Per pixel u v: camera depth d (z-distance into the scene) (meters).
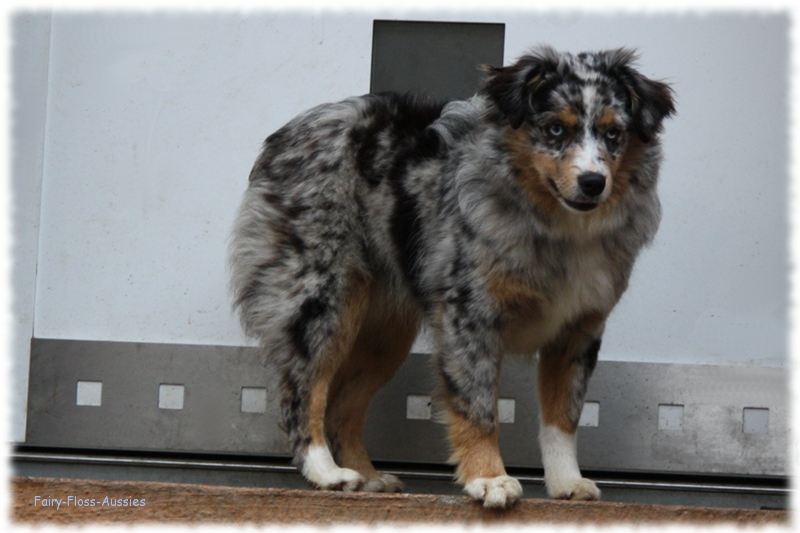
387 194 4.50
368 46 5.11
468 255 4.15
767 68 4.97
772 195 4.98
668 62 5.01
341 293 4.50
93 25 5.16
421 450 5.10
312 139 4.60
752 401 4.95
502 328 4.21
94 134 5.16
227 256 5.01
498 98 4.07
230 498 3.98
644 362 4.99
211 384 5.09
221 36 5.14
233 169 5.16
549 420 4.36
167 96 5.16
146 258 5.14
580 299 4.22
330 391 4.84
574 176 3.84
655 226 4.34
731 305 4.98
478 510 3.88
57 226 5.14
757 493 4.93
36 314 5.12
